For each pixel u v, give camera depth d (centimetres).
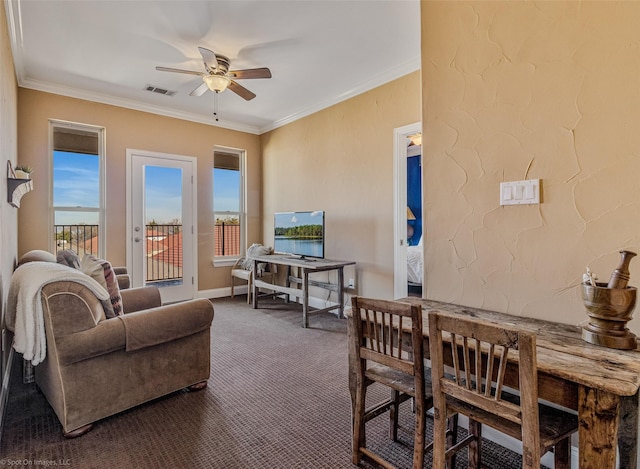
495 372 136
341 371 280
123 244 466
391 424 191
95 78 393
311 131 497
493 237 185
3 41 238
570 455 147
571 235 159
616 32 146
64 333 183
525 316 173
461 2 195
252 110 507
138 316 210
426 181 212
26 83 393
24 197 396
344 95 439
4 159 240
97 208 453
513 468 168
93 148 451
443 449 136
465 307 191
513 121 176
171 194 509
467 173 194
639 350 126
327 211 471
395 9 268
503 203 180
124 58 345
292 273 526
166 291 505
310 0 257
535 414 108
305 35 304
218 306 496
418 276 496
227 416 213
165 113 500
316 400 234
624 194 146
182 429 199
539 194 168
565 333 146
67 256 276
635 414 118
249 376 270
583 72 155
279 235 502
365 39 312
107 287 224
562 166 161
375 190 407
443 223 204
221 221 571
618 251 147
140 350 214
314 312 404
